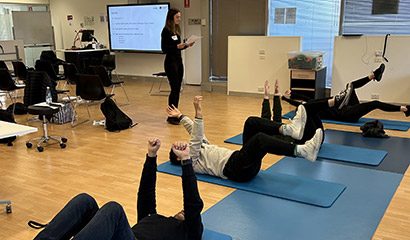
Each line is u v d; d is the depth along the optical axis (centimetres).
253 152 336
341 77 718
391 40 669
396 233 271
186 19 960
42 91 603
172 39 583
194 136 365
